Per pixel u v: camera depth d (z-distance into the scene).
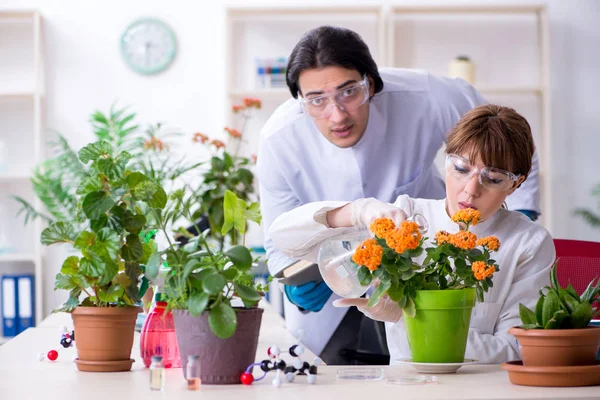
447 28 5.18
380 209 1.50
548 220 4.97
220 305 1.25
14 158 5.12
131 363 1.48
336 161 2.37
